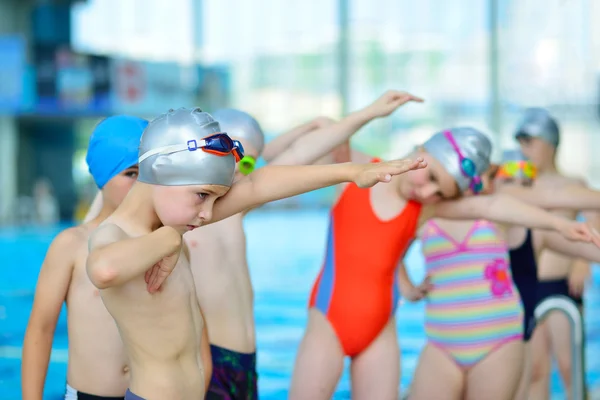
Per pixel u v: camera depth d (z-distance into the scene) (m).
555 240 6.90
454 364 6.34
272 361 10.43
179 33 47.22
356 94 46.78
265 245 25.20
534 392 7.92
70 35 42.12
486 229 6.36
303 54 47.81
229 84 46.31
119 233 3.71
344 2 45.69
